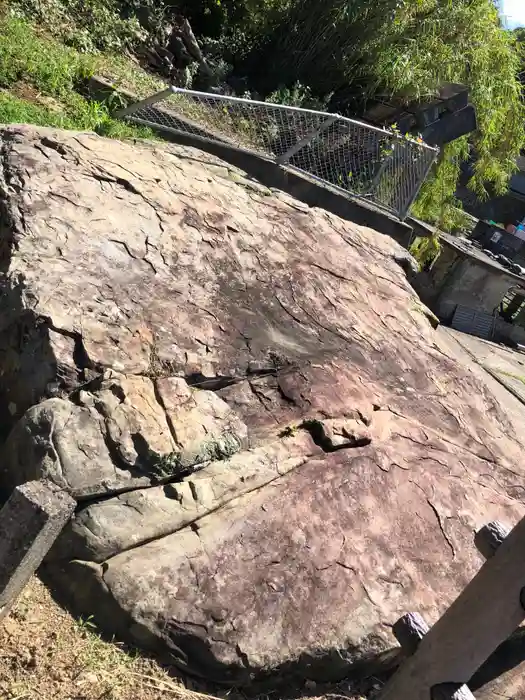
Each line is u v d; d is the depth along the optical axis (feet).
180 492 10.34
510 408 22.20
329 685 10.04
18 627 8.76
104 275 12.53
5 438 10.85
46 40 24.02
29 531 7.45
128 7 29.37
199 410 11.55
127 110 21.59
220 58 31.81
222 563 9.94
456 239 37.29
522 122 41.73
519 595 5.24
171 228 14.71
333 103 32.30
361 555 11.12
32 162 13.89
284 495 11.14
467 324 35.40
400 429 14.17
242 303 14.39
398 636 6.38
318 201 23.76
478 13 34.14
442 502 13.00
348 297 17.43
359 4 29.50
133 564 9.46
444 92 32.91
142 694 8.71
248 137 24.26
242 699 9.40
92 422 10.32
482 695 6.59
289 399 12.95
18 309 11.24
